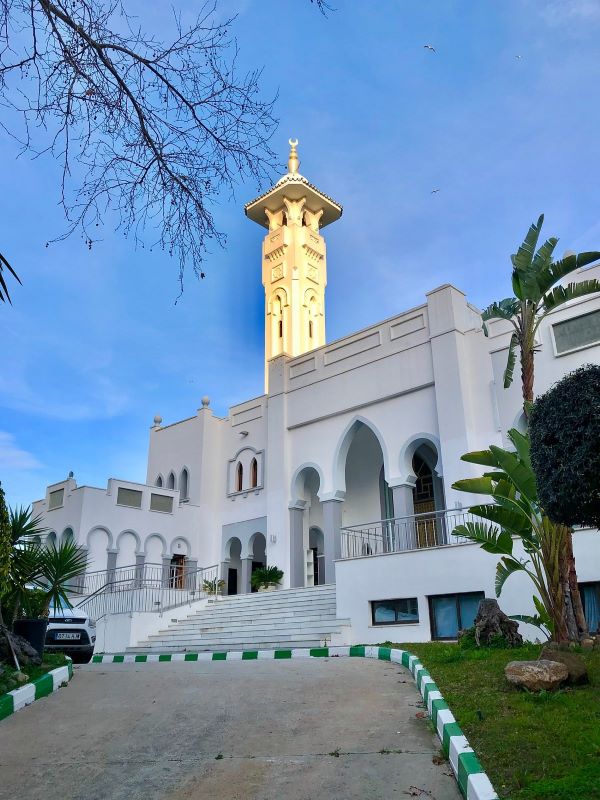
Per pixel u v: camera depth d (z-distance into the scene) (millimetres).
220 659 14477
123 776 5148
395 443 20156
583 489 5789
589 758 4633
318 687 8164
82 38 5621
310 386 23344
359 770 5004
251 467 25984
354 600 15727
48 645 15078
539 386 16984
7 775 5246
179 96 6039
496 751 4961
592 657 8070
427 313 20094
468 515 17062
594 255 10508
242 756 5484
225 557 25922
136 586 21375
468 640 10586
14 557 9609
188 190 6293
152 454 29859
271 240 37156
